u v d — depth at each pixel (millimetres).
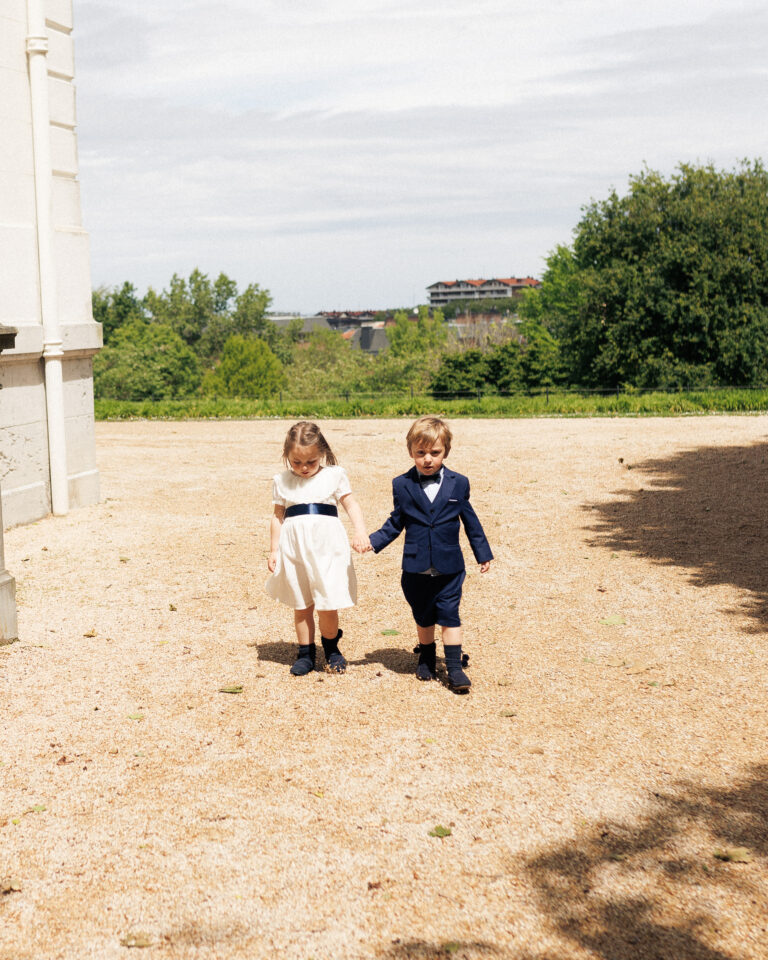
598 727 4414
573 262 60719
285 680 5105
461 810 3627
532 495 10984
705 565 7562
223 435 19562
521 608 6543
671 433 16484
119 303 103312
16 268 9398
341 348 107000
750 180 39000
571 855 3293
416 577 4961
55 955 2764
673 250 37000
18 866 3256
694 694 4820
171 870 3225
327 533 5000
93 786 3850
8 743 4273
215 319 109188
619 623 6129
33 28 9383
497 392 39781
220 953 2773
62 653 5570
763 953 2742
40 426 9781
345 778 3908
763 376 36500
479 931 2871
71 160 10234
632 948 2779
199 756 4137
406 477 4988
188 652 5609
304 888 3111
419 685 5008
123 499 11047
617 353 37812
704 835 3408
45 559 8008
